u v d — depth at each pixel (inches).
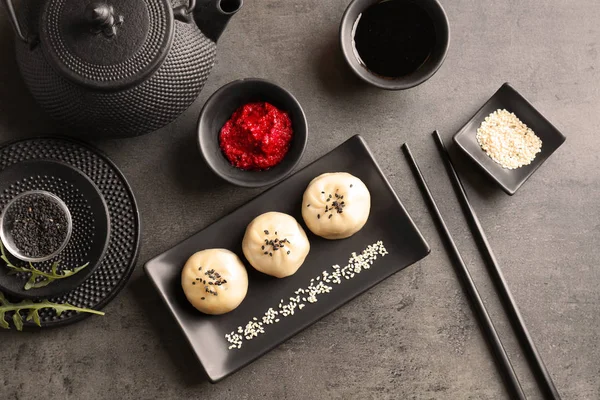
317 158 28.6
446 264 28.7
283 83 28.6
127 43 23.8
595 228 29.1
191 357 28.2
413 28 27.6
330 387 28.4
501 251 28.9
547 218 29.0
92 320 27.9
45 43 23.8
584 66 29.1
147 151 28.2
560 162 29.0
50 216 26.8
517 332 28.4
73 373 27.9
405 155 28.7
